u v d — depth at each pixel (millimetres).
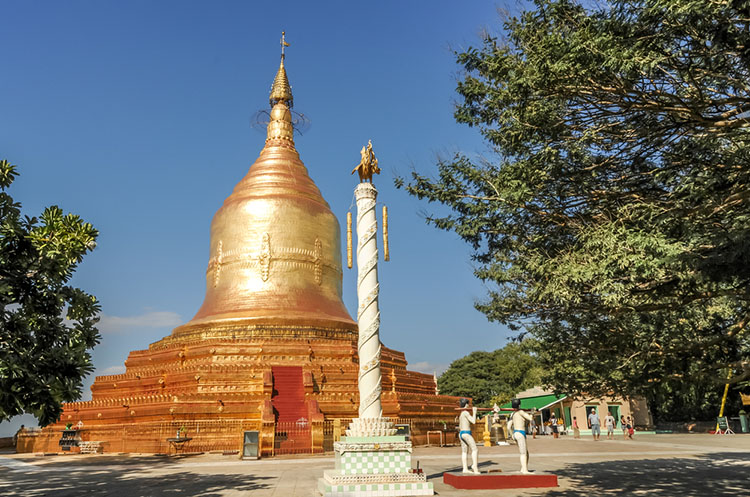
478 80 14625
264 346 36375
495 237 15523
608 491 16047
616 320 14883
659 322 14938
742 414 49625
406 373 41156
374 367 18031
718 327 14711
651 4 10617
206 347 36344
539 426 53438
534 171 12859
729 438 40875
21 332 11281
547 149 12492
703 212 12125
